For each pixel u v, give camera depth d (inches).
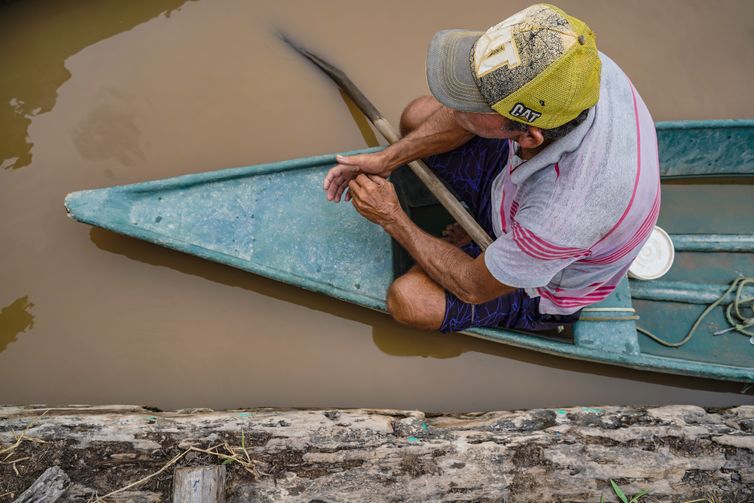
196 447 72.8
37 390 88.7
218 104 102.7
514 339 87.9
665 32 115.0
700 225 103.7
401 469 72.6
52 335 90.7
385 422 76.2
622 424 77.4
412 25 110.5
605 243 62.7
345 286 89.6
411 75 107.3
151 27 106.0
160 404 90.2
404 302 84.3
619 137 56.4
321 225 91.4
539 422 78.3
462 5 112.8
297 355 93.8
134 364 91.0
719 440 75.7
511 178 63.3
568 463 74.0
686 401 95.0
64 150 97.5
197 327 93.4
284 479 71.8
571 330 93.3
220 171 89.8
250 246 89.4
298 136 102.1
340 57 107.2
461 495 72.4
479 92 53.8
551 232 58.6
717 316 97.2
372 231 91.8
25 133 97.9
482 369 95.3
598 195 56.6
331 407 91.9
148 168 98.1
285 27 108.0
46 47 102.8
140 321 92.7
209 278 95.3
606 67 59.1
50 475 68.6
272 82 104.7
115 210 86.4
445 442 74.8
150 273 94.4
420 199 98.5
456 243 93.4
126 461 71.7
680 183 105.6
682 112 110.0
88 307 92.2
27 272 92.1
